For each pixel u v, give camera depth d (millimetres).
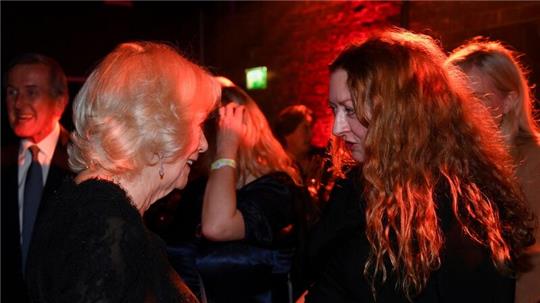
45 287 939
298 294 1810
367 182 1177
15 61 2264
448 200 1127
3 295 2148
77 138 1044
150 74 1037
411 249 1093
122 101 1014
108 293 896
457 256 1094
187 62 1113
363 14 3762
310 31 4160
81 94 1053
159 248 1033
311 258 1296
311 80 4160
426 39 1306
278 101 4426
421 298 1105
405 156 1146
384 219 1134
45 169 2240
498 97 1636
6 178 2225
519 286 1469
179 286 1049
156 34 5250
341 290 1196
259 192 1830
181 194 1975
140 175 1061
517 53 2912
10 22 4980
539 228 1480
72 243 924
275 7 4422
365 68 1182
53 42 5113
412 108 1161
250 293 1785
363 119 1186
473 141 1201
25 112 2180
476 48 1690
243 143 1905
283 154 1994
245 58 4688
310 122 3520
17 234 2162
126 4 5176
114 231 936
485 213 1113
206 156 1947
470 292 1094
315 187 2375
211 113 1232
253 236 1785
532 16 2852
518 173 1588
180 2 5035
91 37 5242
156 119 1023
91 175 1034
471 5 3143
